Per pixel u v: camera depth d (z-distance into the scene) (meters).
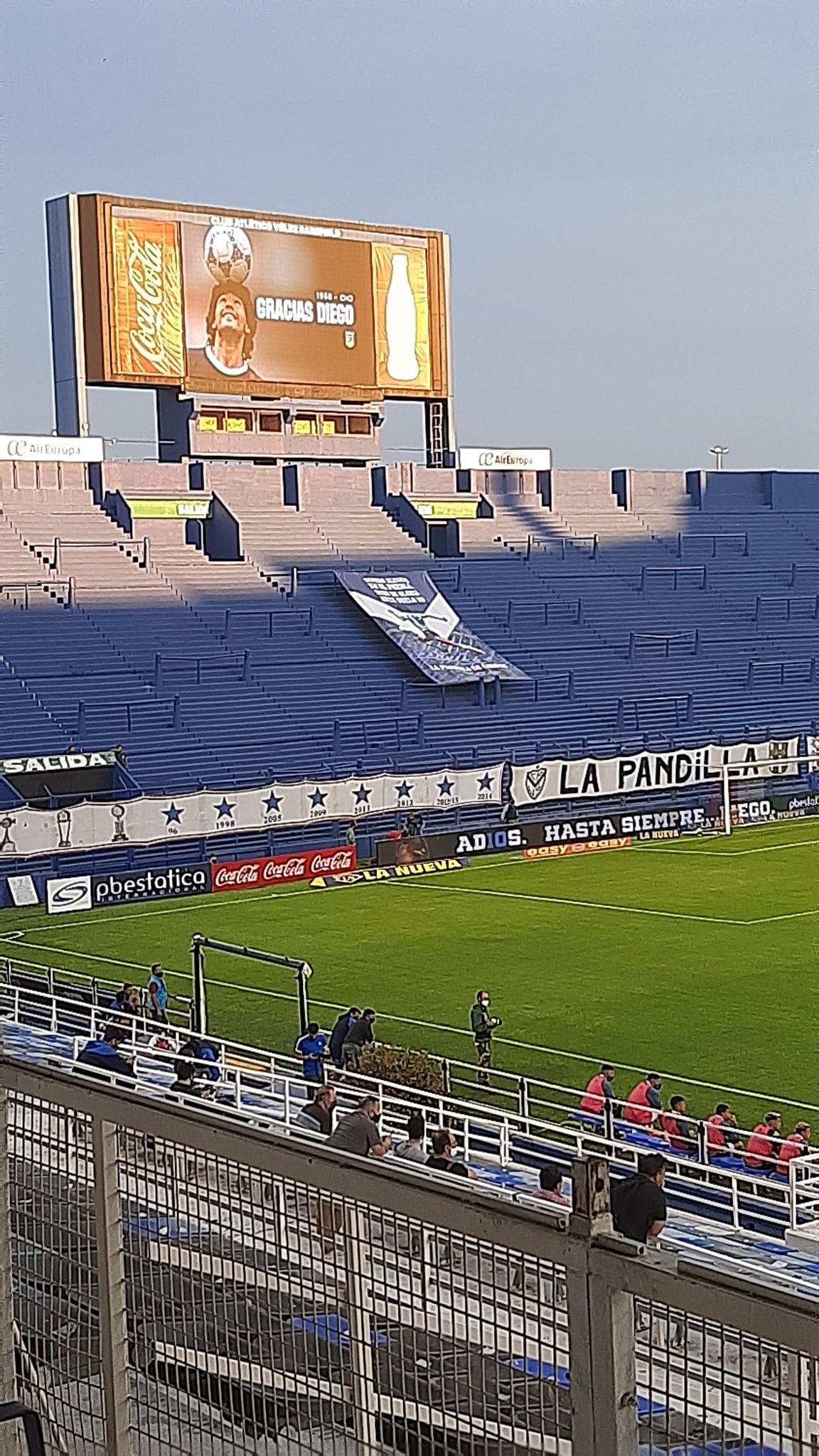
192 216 57.41
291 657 53.31
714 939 33.00
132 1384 4.04
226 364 58.41
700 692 58.09
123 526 56.31
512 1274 3.19
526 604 61.31
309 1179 3.55
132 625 52.34
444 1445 3.31
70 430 56.72
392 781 44.69
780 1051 24.31
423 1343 3.37
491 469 66.12
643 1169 8.70
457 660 54.91
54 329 56.94
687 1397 3.01
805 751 51.81
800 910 36.00
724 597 65.19
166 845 41.28
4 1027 20.00
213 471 59.31
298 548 59.34
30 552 53.66
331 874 41.59
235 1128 3.69
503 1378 3.21
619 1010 27.17
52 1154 4.29
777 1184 14.45
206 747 47.47
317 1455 3.61
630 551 67.00
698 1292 2.83
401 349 62.66
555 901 38.03
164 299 57.00
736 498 73.00
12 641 49.72
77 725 46.59
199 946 23.84
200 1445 3.86
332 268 60.59
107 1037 20.56
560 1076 23.41
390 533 62.22
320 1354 3.60
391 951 32.53
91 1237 4.13
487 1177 15.01
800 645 62.97
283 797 42.84
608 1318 2.98
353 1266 3.51
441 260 63.41
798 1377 2.77
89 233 55.72
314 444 61.91
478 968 30.77
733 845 46.00
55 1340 4.30
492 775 46.09
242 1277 3.78
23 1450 4.27
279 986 29.53
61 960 32.25
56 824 39.31
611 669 58.44
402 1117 16.72
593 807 47.75
